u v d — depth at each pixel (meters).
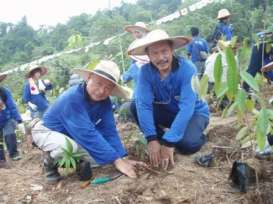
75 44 6.58
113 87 1.85
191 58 4.49
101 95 1.84
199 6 9.02
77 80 3.30
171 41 1.89
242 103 1.48
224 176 1.88
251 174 1.79
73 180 1.93
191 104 1.92
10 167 2.42
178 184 1.80
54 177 1.94
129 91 2.02
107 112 1.96
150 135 1.99
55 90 4.48
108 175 1.92
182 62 1.97
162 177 1.87
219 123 2.64
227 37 4.78
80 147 1.92
